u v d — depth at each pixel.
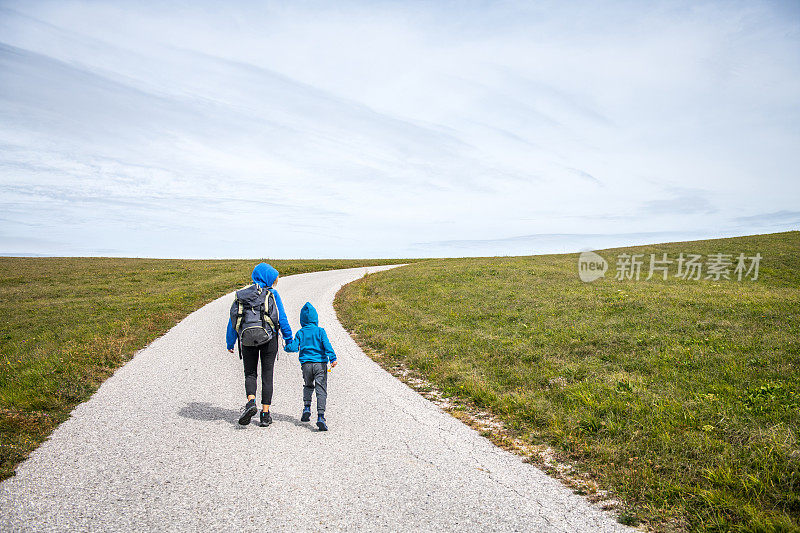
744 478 4.27
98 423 6.02
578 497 4.23
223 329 13.73
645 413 6.32
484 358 10.00
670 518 3.84
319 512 3.82
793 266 29.56
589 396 7.05
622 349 10.28
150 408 6.68
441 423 6.33
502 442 5.59
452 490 4.30
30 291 25.95
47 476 4.42
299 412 6.67
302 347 6.14
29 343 13.02
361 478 4.51
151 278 31.67
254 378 5.81
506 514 3.88
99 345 10.51
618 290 19.81
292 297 21.64
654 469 4.71
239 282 27.25
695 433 5.45
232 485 4.28
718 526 3.64
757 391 6.86
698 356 9.18
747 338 10.37
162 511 3.77
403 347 10.99
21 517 3.64
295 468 4.70
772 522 3.56
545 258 39.72
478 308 16.52
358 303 18.81
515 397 7.11
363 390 7.97
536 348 10.67
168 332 13.32
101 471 4.55
